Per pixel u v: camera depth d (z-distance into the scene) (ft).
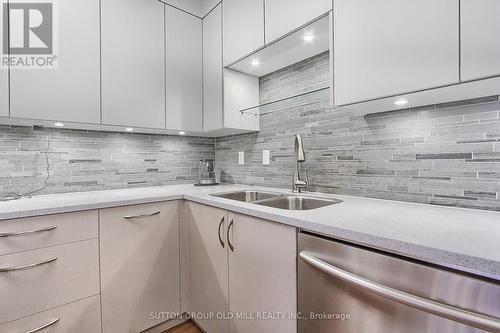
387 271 2.32
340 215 3.17
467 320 1.83
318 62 5.25
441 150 3.65
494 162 3.22
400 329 2.25
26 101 4.35
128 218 4.69
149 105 5.74
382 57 3.16
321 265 2.72
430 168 3.76
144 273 4.88
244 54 5.32
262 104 6.47
